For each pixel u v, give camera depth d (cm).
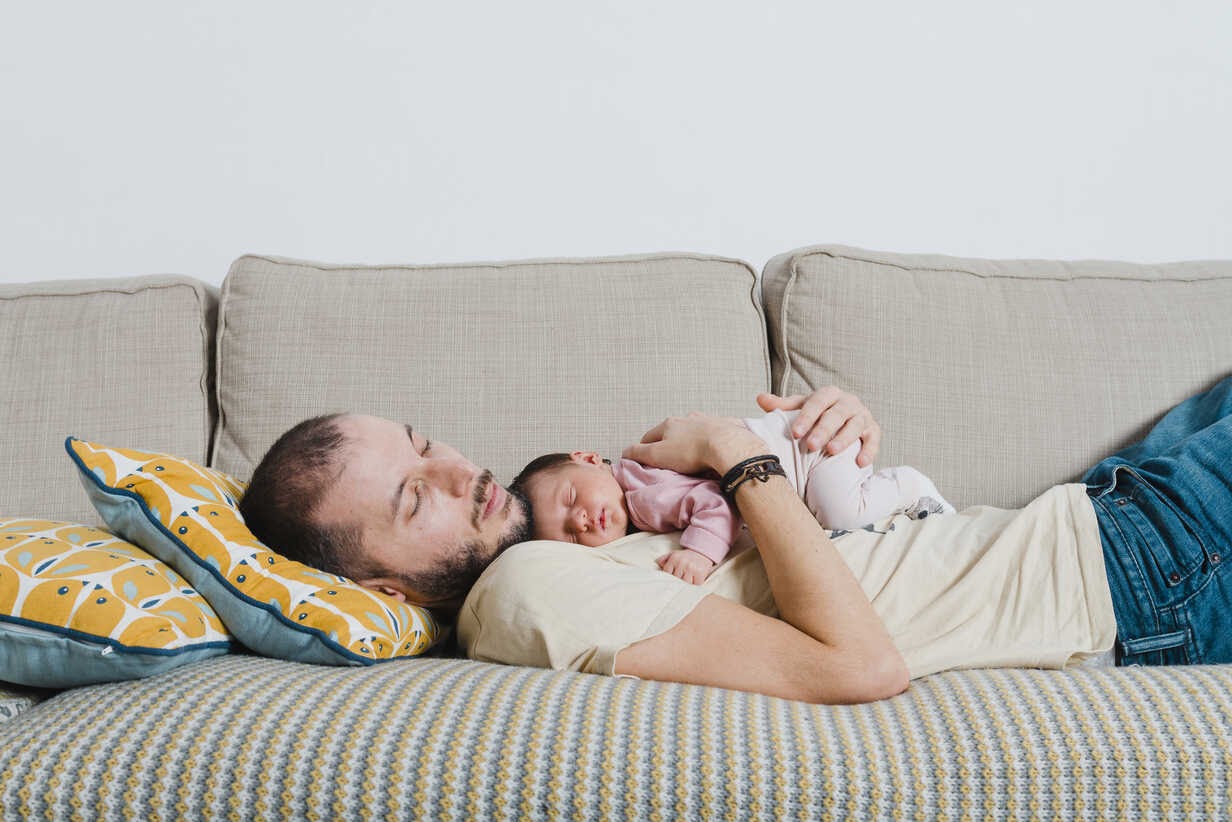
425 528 117
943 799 79
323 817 80
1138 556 119
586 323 161
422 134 212
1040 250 221
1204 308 168
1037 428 159
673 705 88
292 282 164
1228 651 118
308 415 155
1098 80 219
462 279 166
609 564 111
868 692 97
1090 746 81
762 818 79
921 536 122
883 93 217
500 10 212
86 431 153
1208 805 79
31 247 205
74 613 97
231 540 110
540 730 83
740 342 164
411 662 106
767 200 218
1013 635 112
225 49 207
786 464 129
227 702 88
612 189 216
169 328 160
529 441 155
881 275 166
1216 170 221
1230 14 218
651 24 214
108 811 80
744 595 114
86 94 205
